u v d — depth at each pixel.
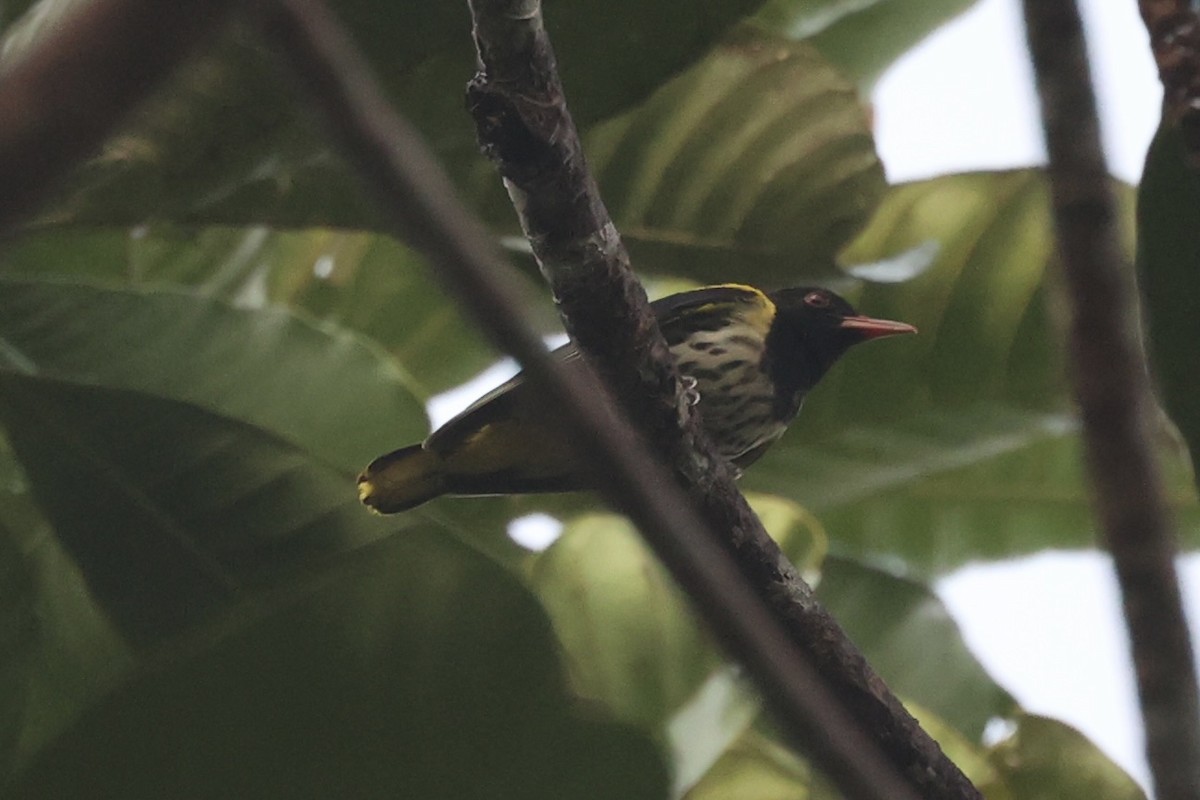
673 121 6.00
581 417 1.86
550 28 4.46
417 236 1.73
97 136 1.54
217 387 6.06
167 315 5.93
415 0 4.35
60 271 6.73
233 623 3.36
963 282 7.14
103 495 4.91
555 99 4.11
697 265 6.27
